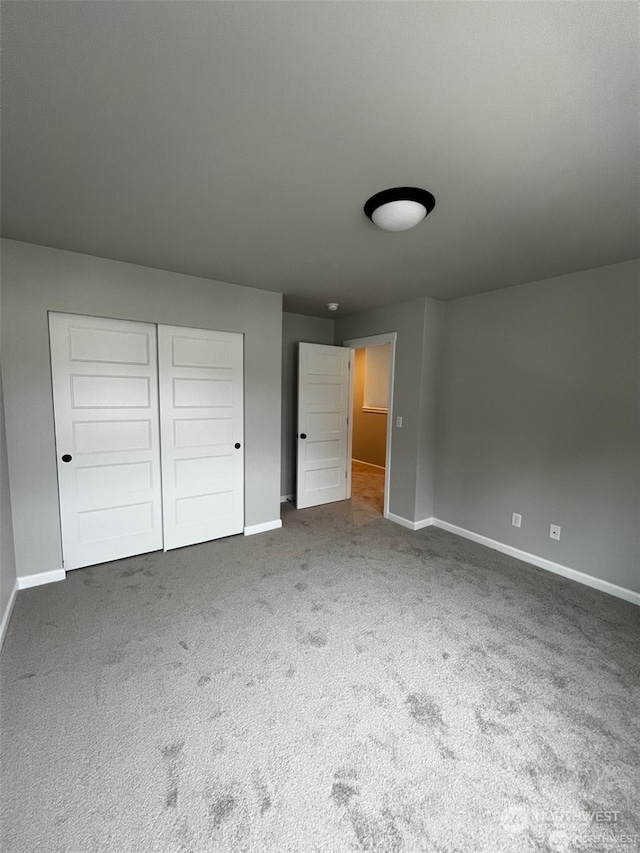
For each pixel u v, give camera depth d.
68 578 2.70
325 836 1.16
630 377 2.49
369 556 3.15
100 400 2.79
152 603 2.40
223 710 1.61
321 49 1.00
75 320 2.64
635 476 2.49
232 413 3.42
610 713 1.62
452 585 2.68
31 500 2.55
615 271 2.54
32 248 2.43
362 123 1.28
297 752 1.43
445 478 3.75
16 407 2.46
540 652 1.99
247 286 3.33
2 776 1.33
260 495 3.66
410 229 2.07
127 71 1.07
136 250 2.49
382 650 1.99
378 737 1.50
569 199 1.75
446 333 3.69
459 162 1.48
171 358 3.05
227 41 0.98
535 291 2.98
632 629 2.20
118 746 1.45
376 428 6.90
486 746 1.46
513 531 3.18
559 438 2.86
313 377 4.45
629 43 0.95
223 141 1.38
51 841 1.15
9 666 1.85
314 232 2.16
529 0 0.85
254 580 2.71
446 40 0.96
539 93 1.13
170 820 1.20
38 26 0.93
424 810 1.24
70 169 1.56
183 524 3.25
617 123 1.25
